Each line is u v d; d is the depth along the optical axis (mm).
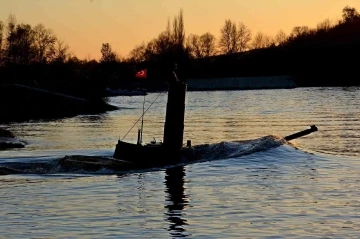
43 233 30328
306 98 196375
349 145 67500
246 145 56438
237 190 40312
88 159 49469
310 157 53969
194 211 34625
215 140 75938
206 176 45250
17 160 52875
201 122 113312
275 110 147375
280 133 86750
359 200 37219
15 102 150250
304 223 32094
